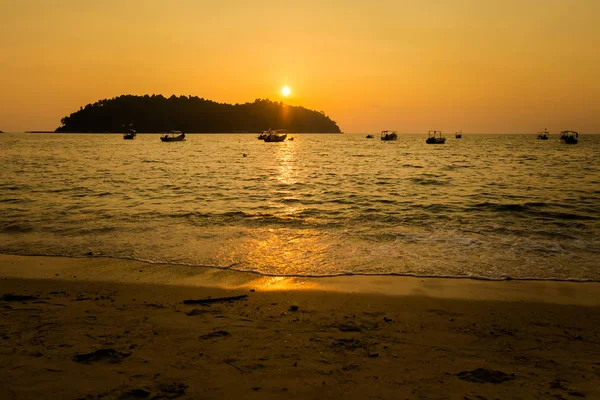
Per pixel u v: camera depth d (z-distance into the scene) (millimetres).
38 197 20062
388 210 17016
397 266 9648
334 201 19516
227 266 9648
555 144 114688
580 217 15344
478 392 4531
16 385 4574
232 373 4883
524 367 5141
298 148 93438
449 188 23938
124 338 5824
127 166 41625
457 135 176875
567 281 8656
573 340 5980
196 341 5762
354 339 5906
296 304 7355
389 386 4648
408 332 6207
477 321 6672
